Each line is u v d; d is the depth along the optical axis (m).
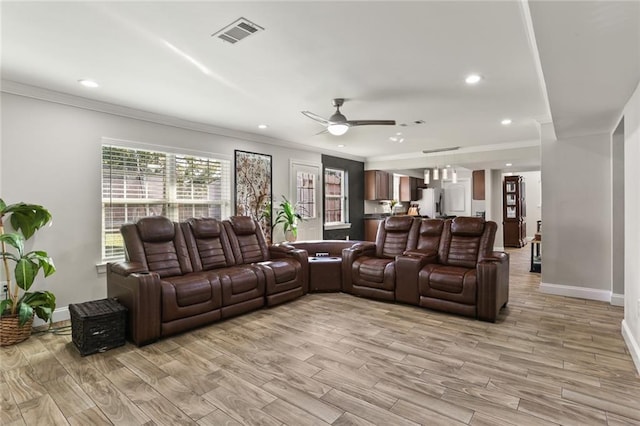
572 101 3.04
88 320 2.82
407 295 4.12
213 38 2.45
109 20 2.20
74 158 3.74
